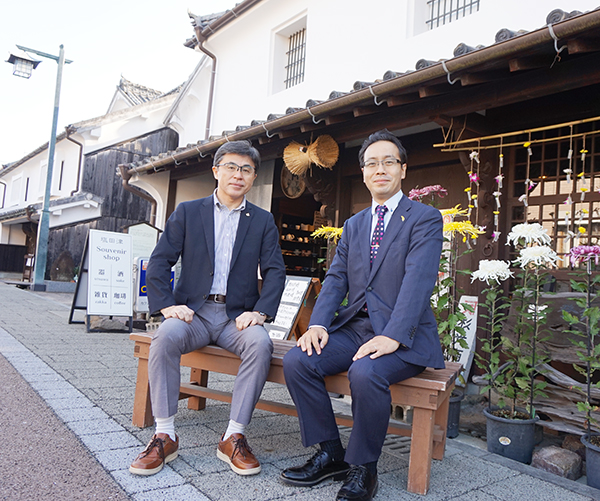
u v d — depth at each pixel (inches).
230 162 97.6
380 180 89.0
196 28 358.0
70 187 673.0
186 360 101.0
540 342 119.3
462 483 84.5
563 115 145.8
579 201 142.8
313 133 206.1
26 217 651.5
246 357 87.0
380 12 235.0
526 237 110.8
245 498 71.7
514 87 129.0
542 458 98.0
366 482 72.7
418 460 78.4
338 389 84.6
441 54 201.3
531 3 170.1
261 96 316.8
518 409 117.1
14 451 82.7
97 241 253.9
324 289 92.4
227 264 98.5
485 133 159.9
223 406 126.0
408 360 77.5
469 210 150.8
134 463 77.4
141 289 261.9
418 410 78.8
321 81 266.1
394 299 84.1
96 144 551.5
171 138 526.0
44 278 555.2
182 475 78.7
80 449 86.2
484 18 185.2
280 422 116.5
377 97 145.5
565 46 104.9
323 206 219.5
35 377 135.9
